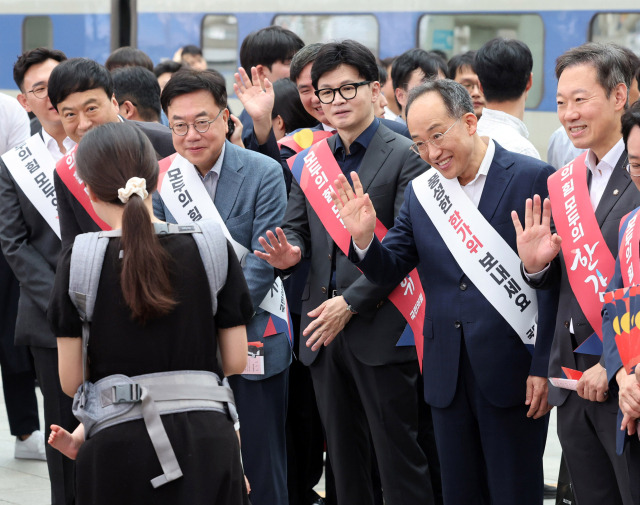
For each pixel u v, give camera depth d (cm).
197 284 352
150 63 882
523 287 461
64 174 536
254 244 521
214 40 1455
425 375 482
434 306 477
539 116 1286
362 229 461
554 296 448
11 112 760
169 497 342
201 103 507
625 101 432
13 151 586
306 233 549
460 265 466
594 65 427
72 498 571
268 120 593
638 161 380
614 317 386
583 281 424
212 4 1448
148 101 701
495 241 461
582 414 422
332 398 538
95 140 355
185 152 514
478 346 462
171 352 348
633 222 392
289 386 625
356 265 473
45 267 574
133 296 338
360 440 545
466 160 458
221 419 354
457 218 467
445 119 450
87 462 346
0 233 580
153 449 341
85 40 1534
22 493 658
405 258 488
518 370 463
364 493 545
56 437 357
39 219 577
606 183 435
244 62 779
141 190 346
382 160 524
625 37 1232
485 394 462
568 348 432
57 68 543
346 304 509
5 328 729
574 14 1254
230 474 350
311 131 637
